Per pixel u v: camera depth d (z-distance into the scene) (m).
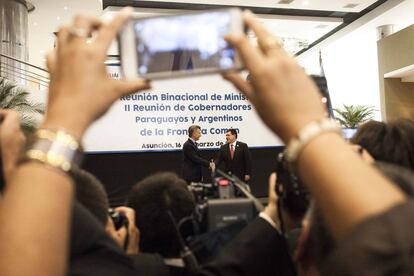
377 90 15.66
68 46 0.48
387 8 12.29
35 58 15.40
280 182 0.84
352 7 12.48
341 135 0.42
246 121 7.54
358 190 0.38
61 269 0.41
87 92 0.46
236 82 0.54
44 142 0.44
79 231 0.61
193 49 0.57
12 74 9.77
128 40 0.58
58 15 11.32
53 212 0.41
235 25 0.56
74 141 0.44
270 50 0.46
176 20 0.58
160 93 7.27
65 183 0.43
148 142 7.25
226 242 0.95
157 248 1.11
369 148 0.97
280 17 13.21
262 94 0.44
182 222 1.08
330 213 0.39
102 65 0.48
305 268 0.56
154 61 0.57
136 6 12.27
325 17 13.53
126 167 7.28
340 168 0.39
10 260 0.39
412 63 11.90
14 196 0.41
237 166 6.91
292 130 0.42
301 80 0.44
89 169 7.10
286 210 0.85
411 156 0.96
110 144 7.12
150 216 1.11
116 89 0.49
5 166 0.51
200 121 7.42
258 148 7.57
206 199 1.05
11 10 10.25
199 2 11.86
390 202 0.37
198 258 0.96
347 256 0.36
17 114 0.56
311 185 0.40
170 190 1.12
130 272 0.64
